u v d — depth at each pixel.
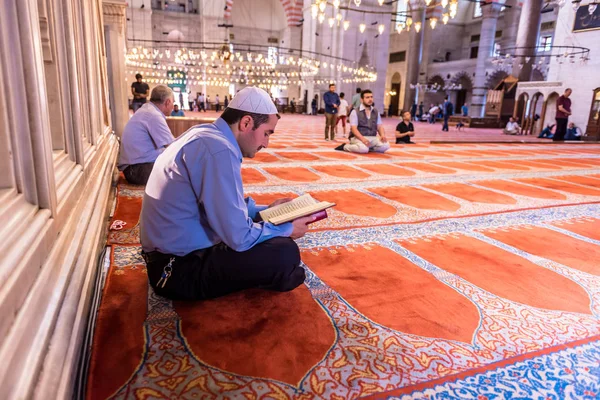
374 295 1.85
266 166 5.39
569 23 12.66
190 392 1.21
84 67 2.52
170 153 1.52
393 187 4.25
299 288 1.88
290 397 1.20
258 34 27.58
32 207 1.10
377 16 22.81
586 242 2.67
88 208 1.89
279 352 1.41
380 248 2.45
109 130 5.26
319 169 5.26
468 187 4.36
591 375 1.34
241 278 1.65
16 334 0.78
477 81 24.38
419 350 1.45
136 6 22.41
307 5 23.28
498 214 3.29
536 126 14.30
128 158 3.76
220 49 20.58
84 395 1.17
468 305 1.79
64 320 1.06
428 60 29.70
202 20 24.45
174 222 1.56
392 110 30.69
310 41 23.31
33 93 1.07
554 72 13.30
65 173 1.60
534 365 1.39
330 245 2.47
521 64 17.23
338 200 3.62
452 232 2.80
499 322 1.65
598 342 1.53
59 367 0.91
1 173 1.03
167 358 1.35
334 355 1.40
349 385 1.26
